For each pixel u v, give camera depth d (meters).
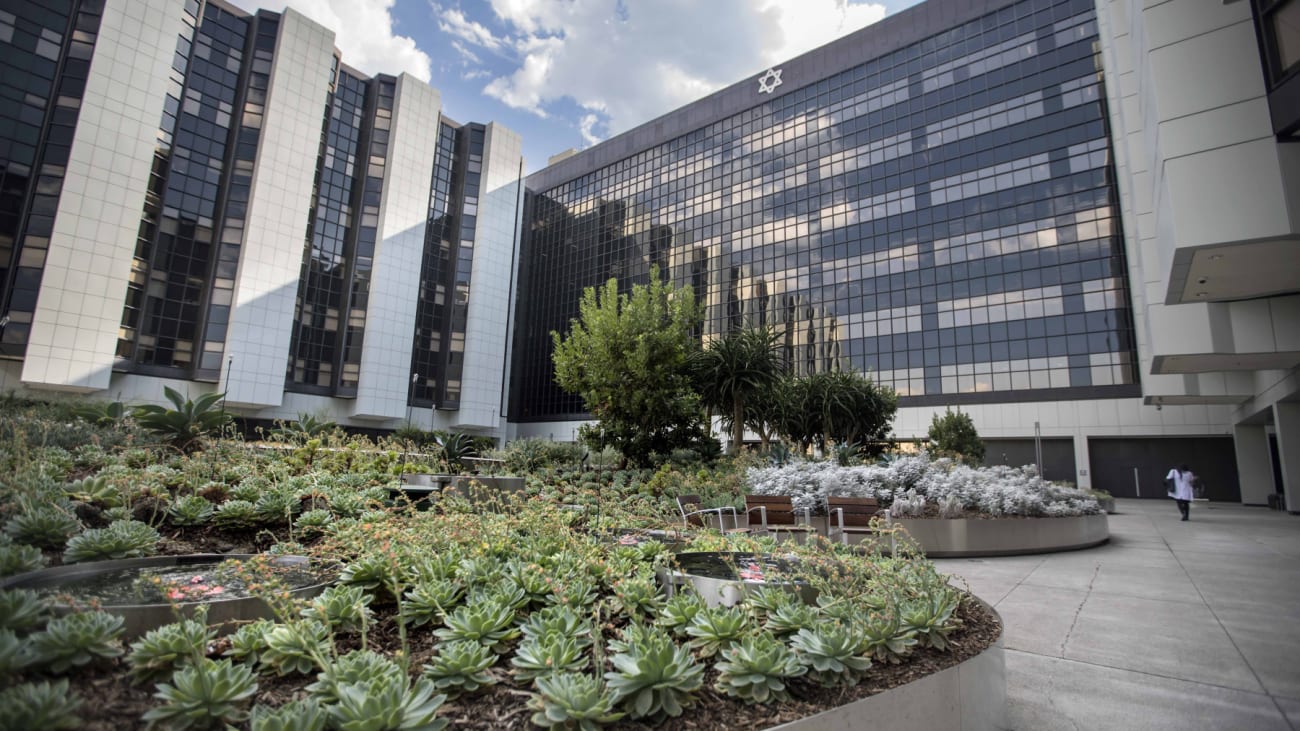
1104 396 37.66
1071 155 41.47
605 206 72.06
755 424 24.84
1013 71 45.06
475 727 2.30
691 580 4.06
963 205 45.50
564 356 19.59
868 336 48.06
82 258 36.12
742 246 58.16
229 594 3.38
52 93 36.75
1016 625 5.91
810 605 3.84
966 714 3.14
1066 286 40.12
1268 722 3.70
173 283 40.72
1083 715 3.82
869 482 12.67
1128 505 30.16
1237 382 22.39
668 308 20.33
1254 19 9.76
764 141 59.16
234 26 45.16
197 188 42.22
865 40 53.66
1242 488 28.98
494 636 2.98
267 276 43.69
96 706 2.07
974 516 11.12
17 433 5.60
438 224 56.94
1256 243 9.75
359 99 52.59
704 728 2.40
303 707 2.08
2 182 34.88
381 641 3.14
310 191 46.72
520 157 63.03
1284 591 7.51
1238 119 9.77
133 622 2.76
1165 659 4.88
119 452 9.03
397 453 12.73
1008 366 41.31
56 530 4.21
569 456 20.97
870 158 51.38
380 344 49.72
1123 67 19.06
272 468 7.93
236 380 41.56
